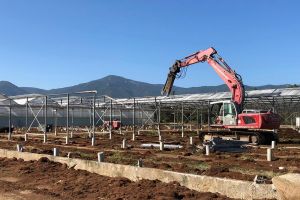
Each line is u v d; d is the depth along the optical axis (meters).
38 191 13.62
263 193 11.23
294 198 9.58
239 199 11.65
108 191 13.25
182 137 38.25
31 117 62.09
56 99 53.81
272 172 15.20
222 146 24.06
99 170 16.23
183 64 32.56
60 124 64.19
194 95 60.66
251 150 24.36
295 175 10.02
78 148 26.33
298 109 51.28
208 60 31.33
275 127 28.91
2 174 17.05
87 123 66.50
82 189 13.73
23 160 20.27
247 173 14.95
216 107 32.09
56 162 18.61
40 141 32.59
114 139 35.06
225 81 30.64
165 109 52.53
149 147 26.80
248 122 29.19
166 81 33.16
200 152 23.14
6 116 60.56
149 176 14.38
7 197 12.87
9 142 31.67
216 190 12.36
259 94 47.94
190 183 13.07
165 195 12.22
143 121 56.94
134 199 12.05
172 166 16.98
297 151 23.83
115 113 62.12
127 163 17.86
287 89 50.62
